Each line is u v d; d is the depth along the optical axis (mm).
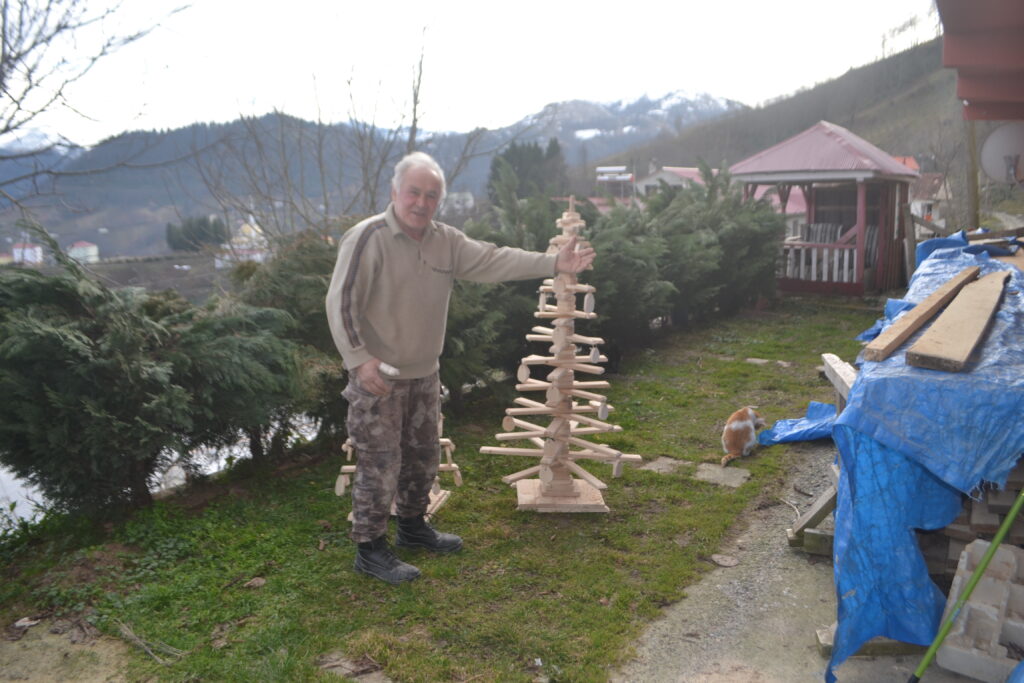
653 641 3068
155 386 4141
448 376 5992
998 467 2502
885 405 2703
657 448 5562
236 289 5508
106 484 4098
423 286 3416
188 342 4426
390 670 2850
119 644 3053
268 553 3818
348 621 3201
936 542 3201
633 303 8094
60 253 4145
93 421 3846
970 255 5258
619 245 7855
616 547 3945
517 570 3680
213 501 4504
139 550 3826
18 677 2828
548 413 4457
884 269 13164
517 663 2908
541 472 4430
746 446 5273
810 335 9867
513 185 7457
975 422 2557
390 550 3670
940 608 2750
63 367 3914
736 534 4113
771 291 12023
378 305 3348
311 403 5156
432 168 3295
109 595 3383
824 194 13977
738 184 12094
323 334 5453
